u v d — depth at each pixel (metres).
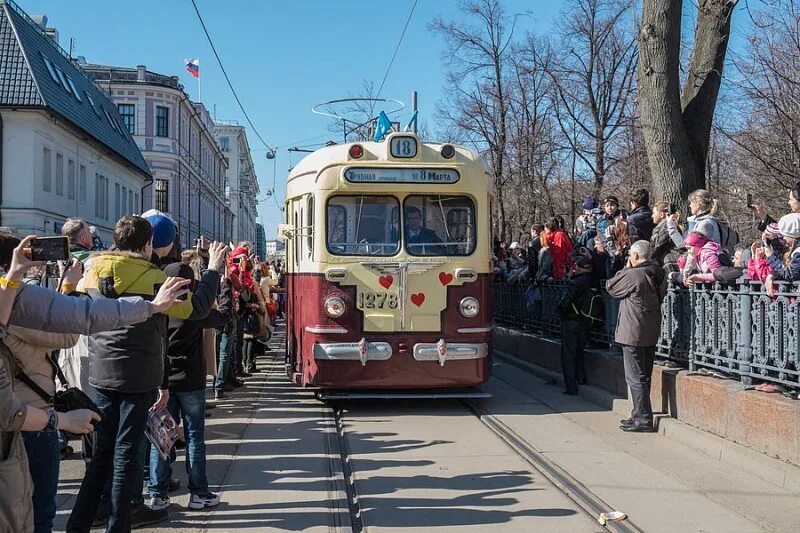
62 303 3.76
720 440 7.17
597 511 5.75
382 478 6.75
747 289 7.06
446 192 9.68
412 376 9.45
